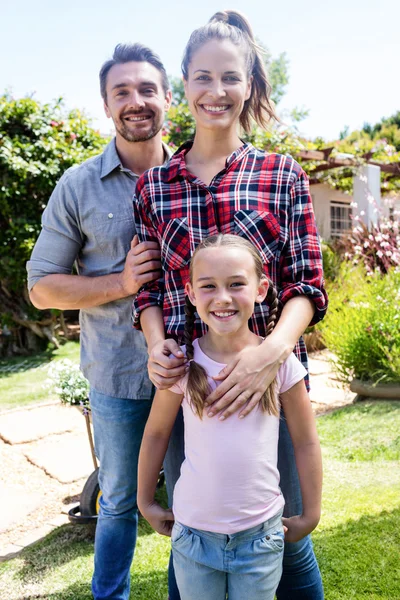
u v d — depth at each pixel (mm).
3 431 4535
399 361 4402
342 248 9219
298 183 1719
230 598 1521
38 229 7133
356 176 10586
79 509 2971
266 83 1914
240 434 1476
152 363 1543
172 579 1923
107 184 2115
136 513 2148
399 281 5309
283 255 1702
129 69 2107
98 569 2074
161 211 1737
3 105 6992
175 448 1812
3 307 7430
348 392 4949
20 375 6375
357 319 4883
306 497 1587
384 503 2855
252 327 1649
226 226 1651
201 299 1495
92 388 2145
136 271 1832
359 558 2406
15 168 6781
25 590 2449
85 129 7680
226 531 1466
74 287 2027
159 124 2182
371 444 3615
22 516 3176
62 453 4062
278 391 1544
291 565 1738
